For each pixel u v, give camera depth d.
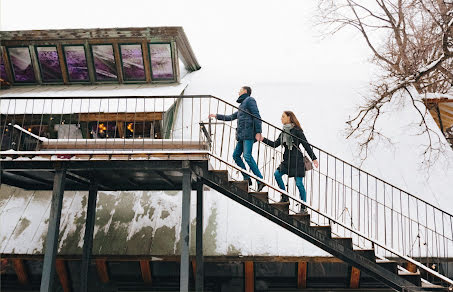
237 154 6.56
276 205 5.88
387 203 8.74
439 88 13.92
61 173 6.54
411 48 12.18
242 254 8.07
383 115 11.43
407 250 7.91
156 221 8.77
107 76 12.17
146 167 6.39
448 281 5.46
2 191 9.67
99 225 8.75
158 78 12.23
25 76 12.23
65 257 8.26
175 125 10.84
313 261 7.95
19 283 9.10
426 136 10.53
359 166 9.61
